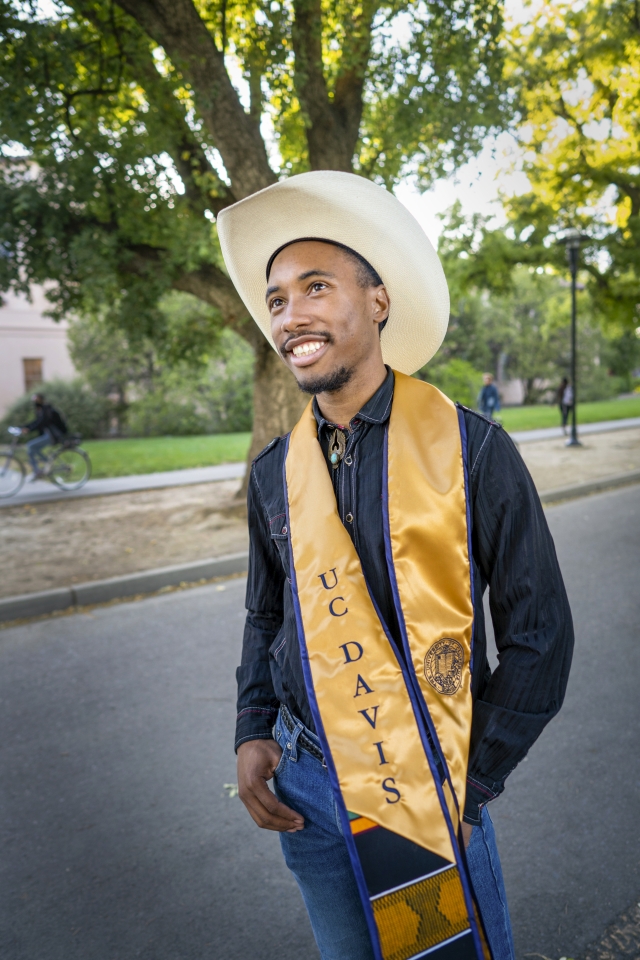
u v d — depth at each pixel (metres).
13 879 2.53
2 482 12.91
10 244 7.75
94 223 8.14
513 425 22.06
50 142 6.83
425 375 17.72
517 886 2.32
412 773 1.01
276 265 1.20
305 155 8.42
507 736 1.03
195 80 6.38
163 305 19.77
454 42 6.76
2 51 6.14
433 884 0.98
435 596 1.05
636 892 2.25
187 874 2.52
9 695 4.11
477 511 1.08
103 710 3.83
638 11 11.79
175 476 13.31
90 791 3.05
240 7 7.01
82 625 5.38
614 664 4.00
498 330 36.59
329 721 1.06
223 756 3.29
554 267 16.80
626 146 14.83
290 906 2.35
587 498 9.73
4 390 26.55
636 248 15.23
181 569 6.38
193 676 4.23
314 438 1.23
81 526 8.83
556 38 12.16
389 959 0.99
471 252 16.16
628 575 5.72
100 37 6.95
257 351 8.54
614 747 3.13
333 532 1.13
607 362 38.84
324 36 6.79
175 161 7.70
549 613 1.06
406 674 1.05
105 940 2.23
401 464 1.11
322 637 1.10
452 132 7.34
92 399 24.61
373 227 1.20
